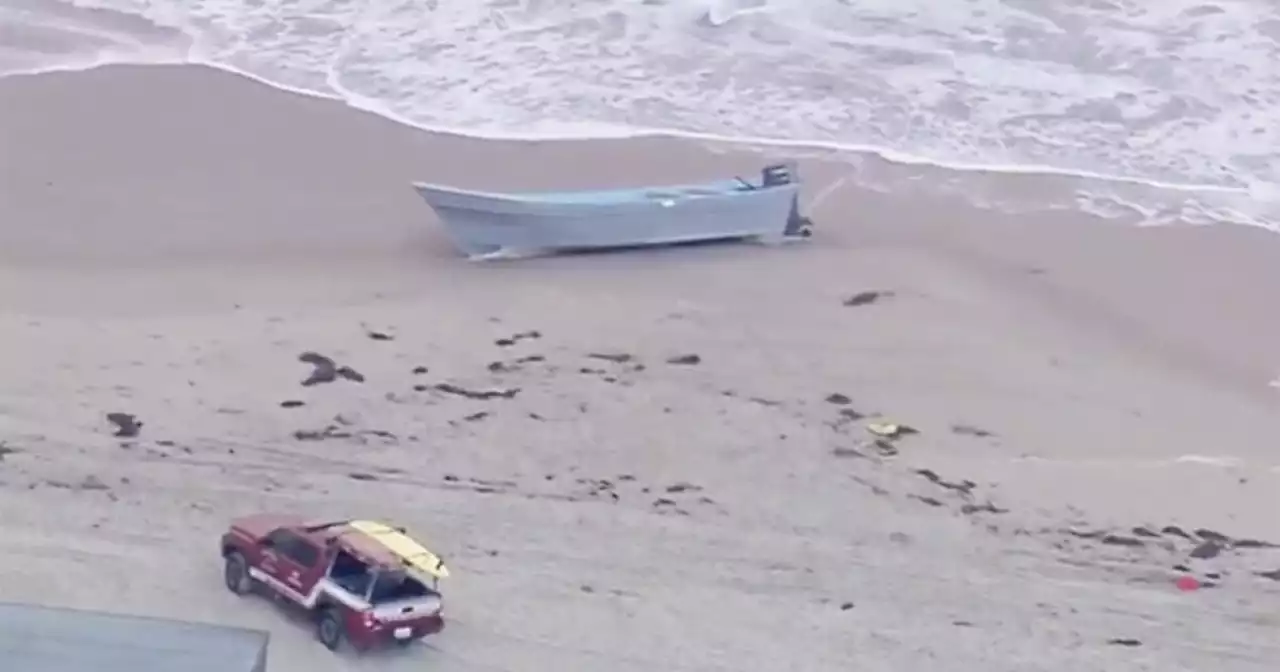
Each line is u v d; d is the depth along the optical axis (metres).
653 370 68.38
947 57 99.50
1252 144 93.69
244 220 82.38
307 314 72.31
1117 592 53.88
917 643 50.34
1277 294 78.31
